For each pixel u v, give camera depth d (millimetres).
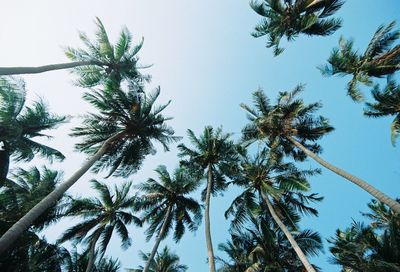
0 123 17031
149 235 24156
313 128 23562
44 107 18156
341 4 20922
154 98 20891
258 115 25516
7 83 16500
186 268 27594
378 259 14797
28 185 23359
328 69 21422
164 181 26406
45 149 19328
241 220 21875
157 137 20578
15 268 19359
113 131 19906
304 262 16359
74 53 20672
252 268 21547
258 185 22781
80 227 23000
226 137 25812
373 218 26031
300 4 20984
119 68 21938
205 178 24891
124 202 24906
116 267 22812
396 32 20000
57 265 22266
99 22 21609
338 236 24391
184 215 26047
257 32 22688
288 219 22344
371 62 19969
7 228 18812
